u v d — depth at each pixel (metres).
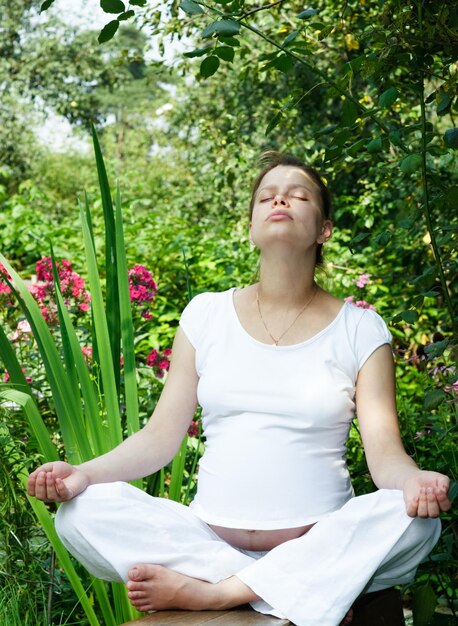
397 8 2.07
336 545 1.70
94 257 2.22
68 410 2.10
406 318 2.13
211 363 1.99
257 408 1.89
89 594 2.27
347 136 2.08
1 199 7.03
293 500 1.85
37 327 2.13
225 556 1.78
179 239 5.07
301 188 2.01
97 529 1.76
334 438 1.90
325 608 1.67
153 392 2.98
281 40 4.18
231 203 7.19
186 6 1.90
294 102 2.19
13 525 2.14
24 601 2.16
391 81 2.24
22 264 6.13
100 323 2.16
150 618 1.68
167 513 1.83
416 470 1.74
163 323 4.64
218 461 1.91
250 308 2.05
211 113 8.30
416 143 3.75
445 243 2.16
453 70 2.20
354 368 1.95
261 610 1.71
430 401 2.05
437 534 1.75
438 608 2.68
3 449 2.20
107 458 1.93
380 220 5.16
